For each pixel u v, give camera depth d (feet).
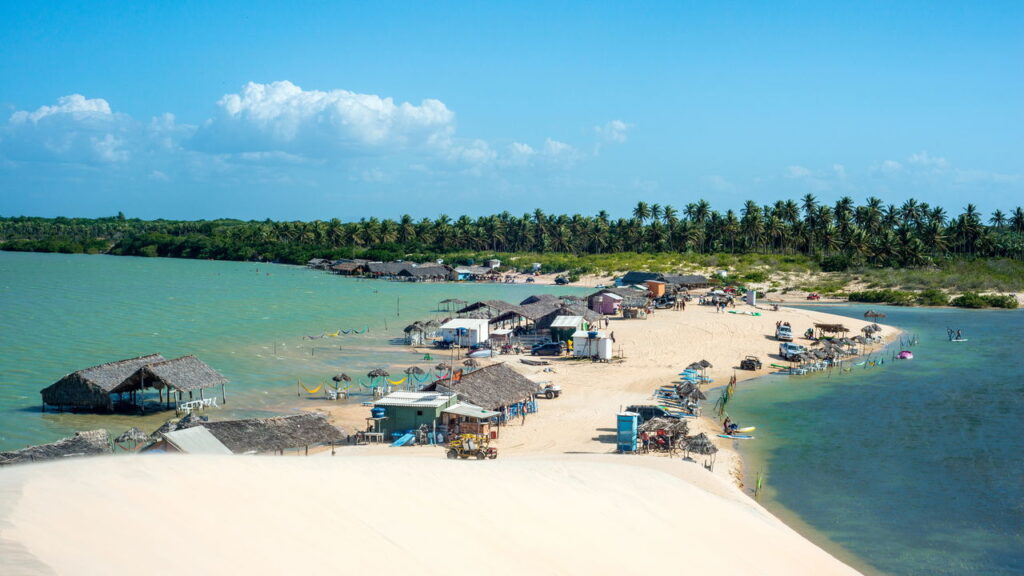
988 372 209.56
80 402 152.97
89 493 36.45
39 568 26.66
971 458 128.47
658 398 174.81
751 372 212.43
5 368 191.52
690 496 80.23
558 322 248.52
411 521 47.70
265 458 52.54
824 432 146.30
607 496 69.67
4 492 33.91
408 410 136.46
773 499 109.09
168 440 107.34
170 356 214.48
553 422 150.00
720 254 576.20
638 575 53.21
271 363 212.02
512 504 58.39
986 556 90.38
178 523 36.17
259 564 34.73
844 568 76.38
